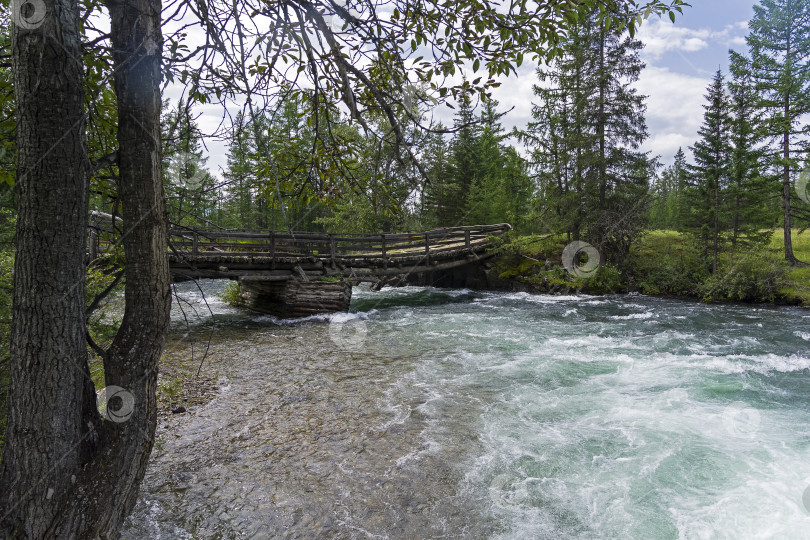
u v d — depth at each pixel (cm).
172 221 229
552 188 2189
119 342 215
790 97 1938
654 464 495
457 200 2653
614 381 777
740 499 429
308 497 427
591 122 1991
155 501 414
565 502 427
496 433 571
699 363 888
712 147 2039
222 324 1254
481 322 1322
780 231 2764
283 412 627
